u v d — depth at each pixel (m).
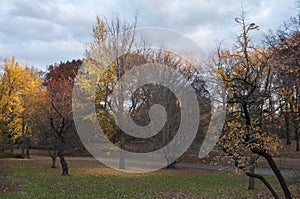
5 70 22.33
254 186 12.16
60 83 22.00
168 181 13.38
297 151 22.33
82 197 9.52
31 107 20.91
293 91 9.32
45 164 20.38
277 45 9.22
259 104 8.15
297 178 12.44
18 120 22.92
